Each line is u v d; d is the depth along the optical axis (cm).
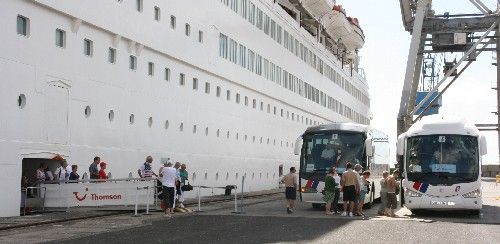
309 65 5272
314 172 2469
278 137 4553
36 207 2022
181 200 2223
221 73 3431
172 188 2048
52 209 2047
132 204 2083
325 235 1461
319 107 5553
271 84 4322
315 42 5456
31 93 1944
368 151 2455
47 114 2014
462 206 2045
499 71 4612
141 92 2592
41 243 1259
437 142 2097
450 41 4572
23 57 1909
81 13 2153
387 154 3341
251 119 3994
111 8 2342
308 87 5225
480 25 4516
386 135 3322
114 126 2392
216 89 3428
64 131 2097
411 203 2095
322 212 2298
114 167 2378
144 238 1366
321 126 2552
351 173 2084
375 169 2769
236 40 3684
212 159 3344
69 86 2125
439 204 2061
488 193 4056
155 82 2719
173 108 2884
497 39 4603
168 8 2800
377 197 2875
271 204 2791
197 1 3120
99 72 2300
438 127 2114
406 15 4744
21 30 1923
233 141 3678
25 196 1950
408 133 2148
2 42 1825
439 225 1770
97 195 2061
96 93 2278
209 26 3272
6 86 1839
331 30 5944
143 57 2619
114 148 2383
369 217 2061
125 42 2477
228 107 3600
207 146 3284
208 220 1877
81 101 2189
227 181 3572
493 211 2402
